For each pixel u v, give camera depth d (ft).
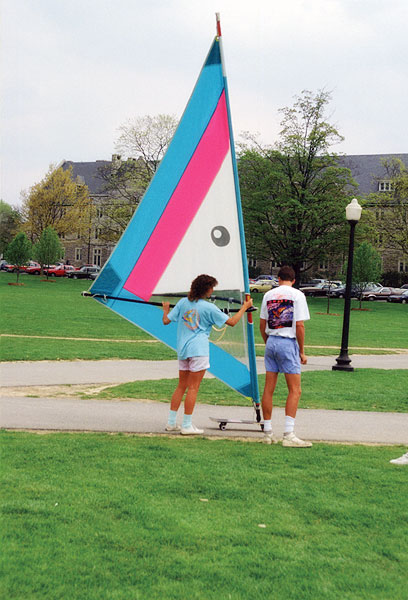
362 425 27.71
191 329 24.36
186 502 16.43
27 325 72.49
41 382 36.55
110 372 42.32
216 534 14.39
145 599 11.27
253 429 26.18
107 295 26.18
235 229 26.18
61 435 23.24
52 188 272.10
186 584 11.91
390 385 41.57
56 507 15.51
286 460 21.13
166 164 25.99
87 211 275.18
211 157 26.22
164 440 23.35
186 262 26.37
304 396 35.45
